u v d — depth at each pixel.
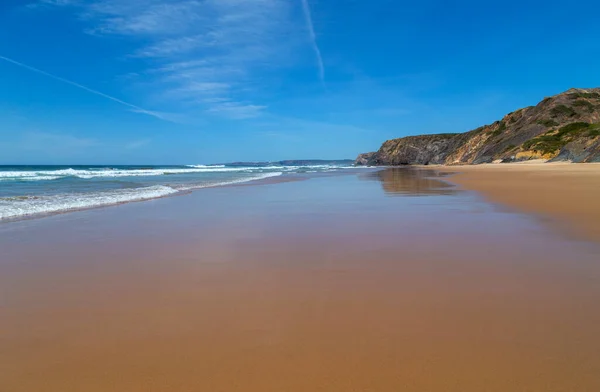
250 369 2.83
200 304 4.13
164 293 4.50
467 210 10.97
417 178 32.28
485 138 97.75
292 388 2.59
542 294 4.25
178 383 2.66
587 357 2.90
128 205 13.63
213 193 18.75
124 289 4.65
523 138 77.88
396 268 5.38
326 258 6.00
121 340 3.30
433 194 16.25
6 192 18.94
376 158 161.38
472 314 3.74
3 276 5.22
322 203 13.58
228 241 7.39
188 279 5.03
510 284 4.60
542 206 11.03
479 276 4.93
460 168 62.28
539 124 77.56
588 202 11.68
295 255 6.23
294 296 4.34
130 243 7.29
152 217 10.66
